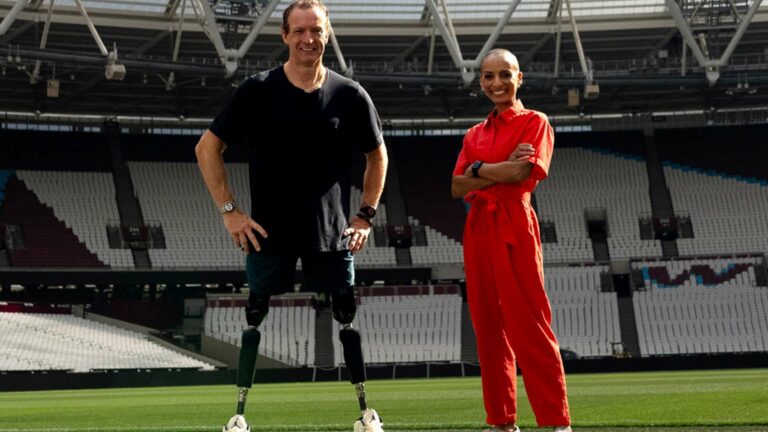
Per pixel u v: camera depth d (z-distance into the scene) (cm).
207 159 520
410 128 5544
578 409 1403
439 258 5006
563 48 4669
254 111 520
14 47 3569
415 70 4697
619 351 4497
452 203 5259
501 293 536
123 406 1992
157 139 5319
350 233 534
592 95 3988
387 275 4825
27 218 4775
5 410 1888
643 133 5503
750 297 4659
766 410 1242
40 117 5181
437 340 4612
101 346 4316
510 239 535
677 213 5128
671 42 4606
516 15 4503
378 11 4431
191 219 5012
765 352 4106
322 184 522
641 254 4994
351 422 1340
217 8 3978
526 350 526
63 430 1065
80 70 3931
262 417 1498
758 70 4153
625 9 4453
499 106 574
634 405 1460
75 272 4541
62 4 4147
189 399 2300
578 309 4700
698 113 5497
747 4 4172
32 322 4375
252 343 518
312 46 512
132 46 4456
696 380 2597
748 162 5309
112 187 5050
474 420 1280
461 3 4406
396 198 5269
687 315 4634
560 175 5356
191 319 4906
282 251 520
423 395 2136
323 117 521
